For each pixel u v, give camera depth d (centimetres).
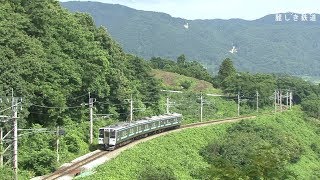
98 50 7050
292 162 7631
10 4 6162
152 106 9200
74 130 6044
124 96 7625
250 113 11462
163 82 12481
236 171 2102
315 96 14725
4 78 4838
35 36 6141
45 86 5419
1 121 4234
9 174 4247
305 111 12250
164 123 7488
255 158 2128
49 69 5716
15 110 4050
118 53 8775
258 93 12206
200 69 15300
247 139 7275
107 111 7369
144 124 6750
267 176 2080
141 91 8938
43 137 5206
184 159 6031
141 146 5931
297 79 15700
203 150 6719
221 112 11069
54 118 5666
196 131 7581
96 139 6250
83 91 6575
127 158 5253
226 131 8300
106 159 5247
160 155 5828
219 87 13712
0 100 4562
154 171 4716
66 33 6688
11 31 5331
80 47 6781
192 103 10575
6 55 5044
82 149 5700
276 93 12862
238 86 12300
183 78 13412
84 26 8006
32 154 4641
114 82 7444
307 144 9462
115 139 5753
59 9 7356
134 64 9381
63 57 6184
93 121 6712
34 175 4522
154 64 15538
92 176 4381
